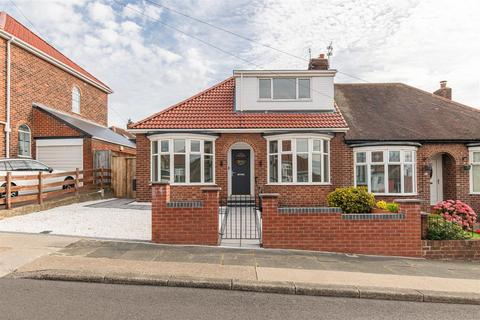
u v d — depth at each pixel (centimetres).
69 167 1708
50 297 495
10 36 1549
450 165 1542
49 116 1727
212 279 576
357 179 1480
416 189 1439
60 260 651
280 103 1585
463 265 771
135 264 645
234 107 1596
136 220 1073
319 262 715
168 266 639
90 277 570
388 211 898
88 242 802
